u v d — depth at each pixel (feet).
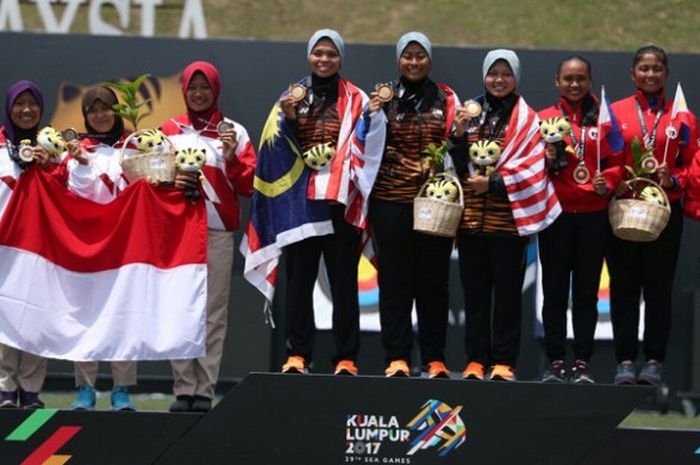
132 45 60.39
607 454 46.14
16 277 46.96
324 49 48.01
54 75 60.44
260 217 48.73
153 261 47.16
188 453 46.01
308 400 45.70
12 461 46.09
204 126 49.06
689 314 58.90
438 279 47.70
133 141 47.55
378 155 46.83
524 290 58.90
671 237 47.98
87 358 46.83
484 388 45.44
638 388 45.27
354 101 48.24
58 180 48.01
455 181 46.62
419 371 58.03
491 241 47.09
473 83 59.41
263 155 48.60
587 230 47.57
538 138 47.19
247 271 48.62
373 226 47.93
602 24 114.83
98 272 47.42
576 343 47.80
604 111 47.57
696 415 58.70
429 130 47.50
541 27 114.42
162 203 47.29
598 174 46.83
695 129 48.78
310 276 48.14
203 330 46.83
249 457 45.80
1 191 47.57
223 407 45.80
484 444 45.39
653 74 48.49
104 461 46.14
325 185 47.39
